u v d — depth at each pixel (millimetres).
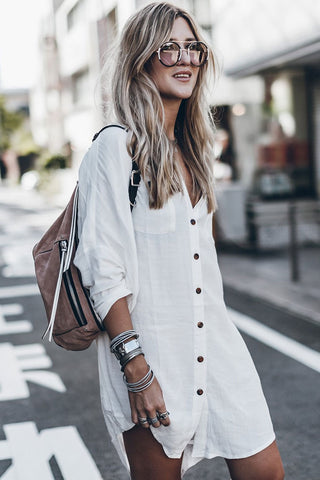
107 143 1801
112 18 14609
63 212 1965
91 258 1749
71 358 5250
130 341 1741
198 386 1847
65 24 27000
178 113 2021
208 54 1954
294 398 4223
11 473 3225
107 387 1901
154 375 1787
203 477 3213
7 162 44312
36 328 6309
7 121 47688
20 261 10836
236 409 1883
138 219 1803
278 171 11078
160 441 1832
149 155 1794
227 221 10766
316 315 6363
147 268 1809
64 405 4168
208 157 1985
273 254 10180
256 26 9086
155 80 1871
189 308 1826
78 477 3176
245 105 11133
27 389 4504
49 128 32406
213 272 1889
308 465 3289
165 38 1814
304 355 5141
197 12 10805
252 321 6289
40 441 3609
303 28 7906
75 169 27047
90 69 22875
